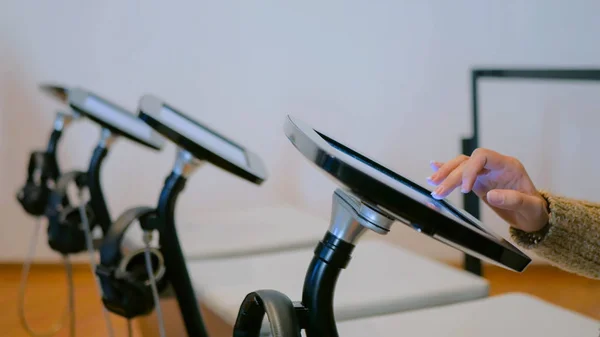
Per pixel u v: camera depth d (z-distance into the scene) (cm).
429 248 278
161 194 99
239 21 266
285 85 270
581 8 267
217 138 118
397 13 266
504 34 269
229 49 267
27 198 170
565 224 74
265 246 144
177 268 101
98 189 140
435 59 269
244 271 121
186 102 269
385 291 107
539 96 272
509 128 274
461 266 279
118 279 97
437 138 274
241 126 272
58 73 266
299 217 176
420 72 270
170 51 266
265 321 87
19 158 270
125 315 99
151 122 93
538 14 267
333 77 270
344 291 107
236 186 276
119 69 267
